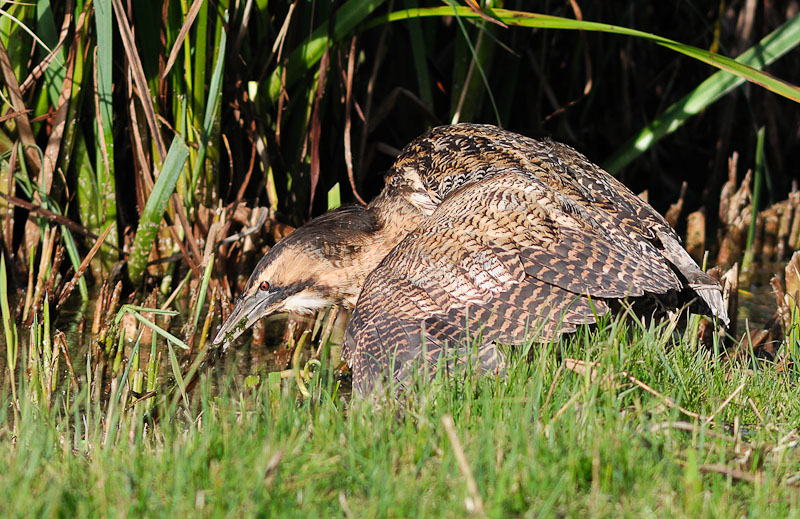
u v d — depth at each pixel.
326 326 11.10
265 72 12.75
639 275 8.50
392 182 10.89
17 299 12.69
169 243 13.27
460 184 10.13
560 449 6.66
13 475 6.09
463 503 5.89
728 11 18.16
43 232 12.45
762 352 11.05
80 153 12.84
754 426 7.73
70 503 6.00
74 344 11.31
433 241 8.93
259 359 11.30
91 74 12.74
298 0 12.90
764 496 6.15
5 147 12.45
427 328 8.51
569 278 8.44
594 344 8.52
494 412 7.26
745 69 10.66
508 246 8.64
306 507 5.92
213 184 13.10
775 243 16.48
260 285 10.34
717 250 16.14
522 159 10.09
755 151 18.61
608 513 6.01
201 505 5.93
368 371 8.46
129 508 5.87
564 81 16.95
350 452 6.48
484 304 8.52
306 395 8.58
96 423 7.64
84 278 12.78
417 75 14.65
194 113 12.49
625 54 17.17
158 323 11.95
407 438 6.90
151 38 12.16
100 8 11.30
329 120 14.17
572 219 8.83
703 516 5.88
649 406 7.50
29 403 7.86
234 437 6.79
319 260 10.37
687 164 19.02
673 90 18.83
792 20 13.13
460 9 11.73
